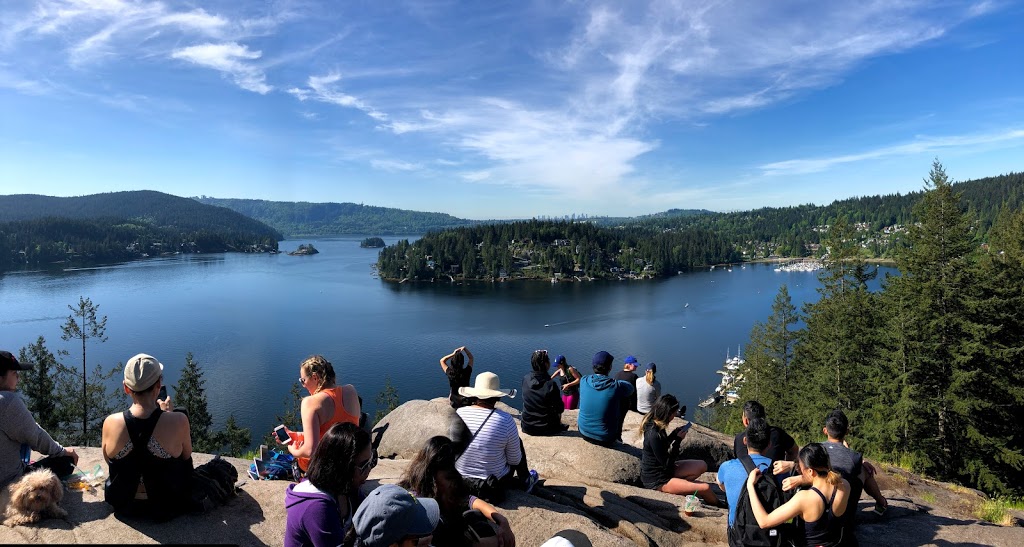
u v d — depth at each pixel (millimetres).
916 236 23688
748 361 46469
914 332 22078
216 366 80438
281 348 92125
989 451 20672
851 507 4871
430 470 3521
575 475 6684
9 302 126062
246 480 5281
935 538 5500
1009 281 23500
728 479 4941
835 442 5535
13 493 3982
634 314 126125
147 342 92688
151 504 4035
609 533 4785
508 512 4949
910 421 21531
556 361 10797
